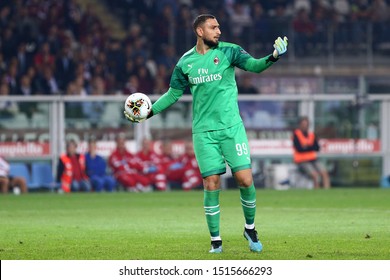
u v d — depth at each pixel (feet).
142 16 471.62
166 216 212.64
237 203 259.19
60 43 424.87
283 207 239.91
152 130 364.79
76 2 460.96
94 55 429.79
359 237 158.10
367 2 498.69
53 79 412.16
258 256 132.98
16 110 356.79
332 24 469.98
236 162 138.21
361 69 470.80
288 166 366.02
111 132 363.76
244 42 458.91
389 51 474.08
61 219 205.87
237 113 139.44
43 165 356.59
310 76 468.75
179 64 140.67
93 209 240.12
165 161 349.41
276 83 466.29
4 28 428.15
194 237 160.76
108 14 484.74
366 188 346.95
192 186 346.74
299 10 468.34
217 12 463.83
